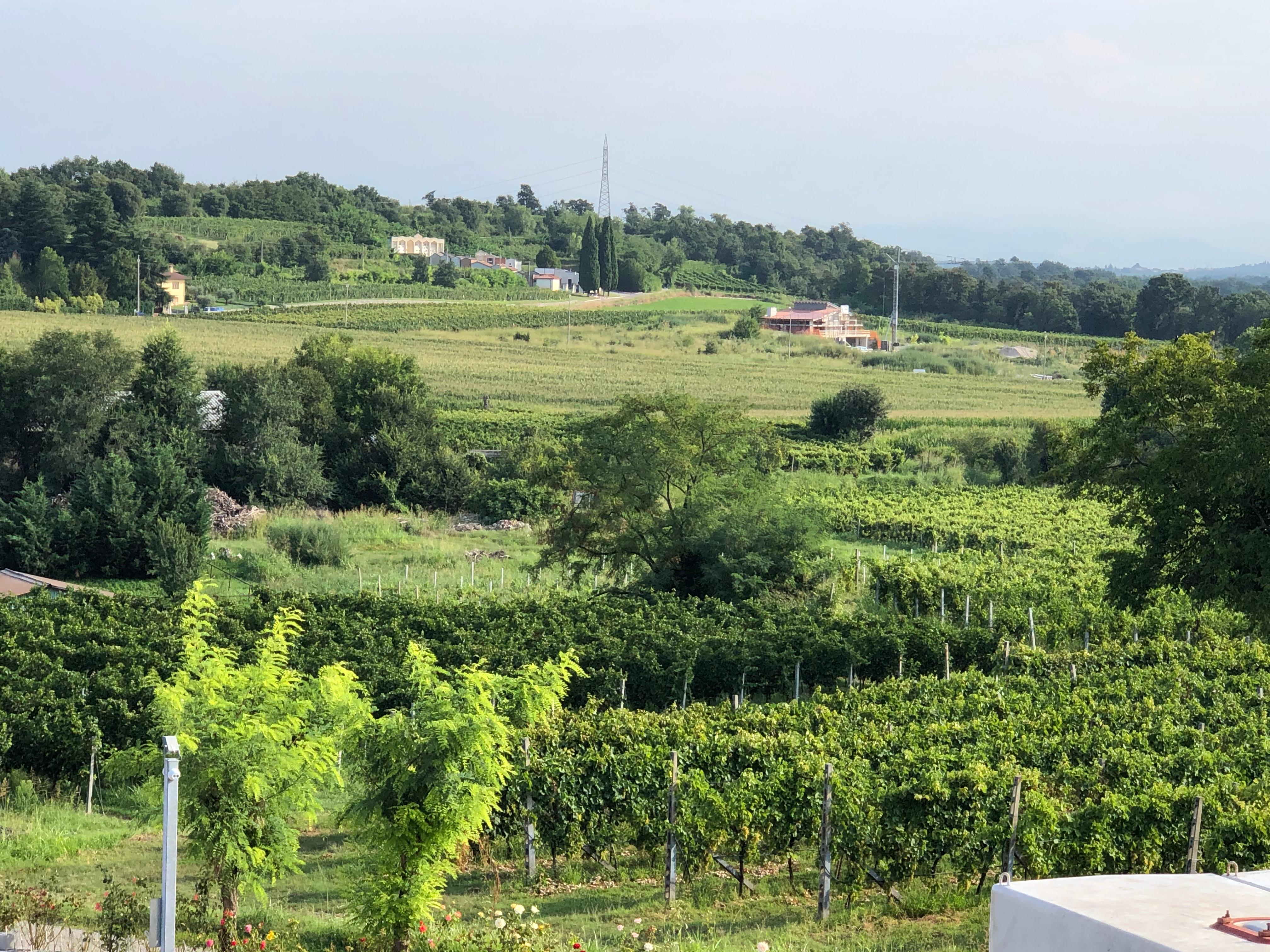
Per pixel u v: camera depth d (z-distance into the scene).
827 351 163.12
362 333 151.50
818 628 34.88
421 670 14.91
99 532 54.25
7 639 31.48
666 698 31.94
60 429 64.75
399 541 60.94
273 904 16.77
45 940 13.37
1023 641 36.16
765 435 47.47
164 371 69.88
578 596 44.75
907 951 14.52
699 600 41.25
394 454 70.25
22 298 139.00
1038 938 6.70
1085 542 57.53
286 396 71.94
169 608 38.53
